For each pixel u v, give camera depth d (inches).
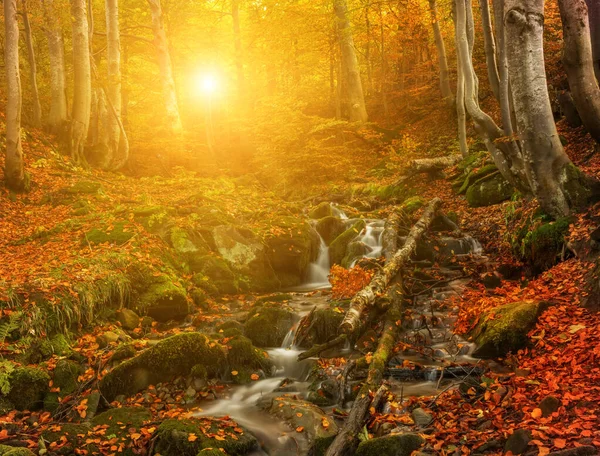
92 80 803.4
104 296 319.0
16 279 296.7
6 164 515.8
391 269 346.6
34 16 714.2
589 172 376.8
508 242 397.1
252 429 217.9
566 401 176.9
